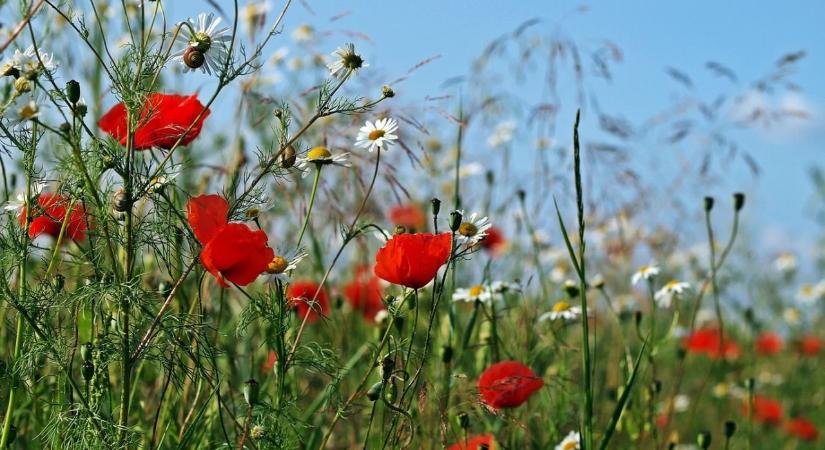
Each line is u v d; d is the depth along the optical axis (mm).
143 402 1594
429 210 2184
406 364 1453
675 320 1869
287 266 1436
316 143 1651
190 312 1488
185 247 1456
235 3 1372
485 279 1760
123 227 1414
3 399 1545
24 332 1462
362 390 1569
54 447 1415
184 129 1417
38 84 1351
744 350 2861
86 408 1381
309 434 1693
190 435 1460
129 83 1379
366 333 1998
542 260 2396
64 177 1409
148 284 1639
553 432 1770
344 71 1432
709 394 2730
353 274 2168
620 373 1954
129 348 1399
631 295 2576
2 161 1468
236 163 1749
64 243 1553
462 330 1871
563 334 1913
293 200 1743
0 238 1413
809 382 3203
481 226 1462
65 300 1399
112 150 1393
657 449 1814
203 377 1437
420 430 1629
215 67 1386
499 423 1741
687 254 3270
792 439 2795
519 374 1570
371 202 1919
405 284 1426
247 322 1452
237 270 1361
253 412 1435
